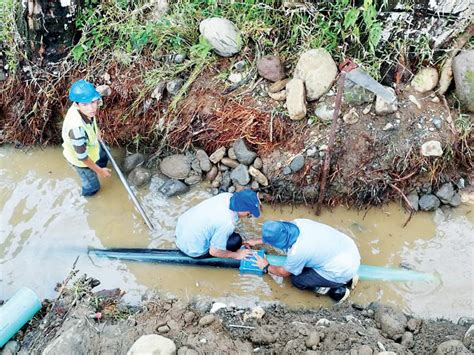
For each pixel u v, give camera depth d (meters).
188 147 4.79
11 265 4.30
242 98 4.70
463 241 4.38
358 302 4.08
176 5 5.05
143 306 4.00
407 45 4.54
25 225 4.55
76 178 4.88
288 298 4.12
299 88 4.46
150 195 4.71
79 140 4.07
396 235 4.43
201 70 4.80
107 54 5.03
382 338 3.70
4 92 5.12
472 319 3.94
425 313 3.99
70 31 4.98
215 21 4.71
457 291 4.11
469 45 4.50
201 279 4.23
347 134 4.48
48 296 4.12
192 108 4.77
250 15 4.84
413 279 4.18
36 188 4.80
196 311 3.91
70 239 4.46
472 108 4.47
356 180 4.51
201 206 3.97
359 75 3.73
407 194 4.55
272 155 4.57
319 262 3.80
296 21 4.77
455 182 4.56
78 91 3.92
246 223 4.54
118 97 4.96
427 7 4.36
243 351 3.60
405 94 4.54
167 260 4.30
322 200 4.49
